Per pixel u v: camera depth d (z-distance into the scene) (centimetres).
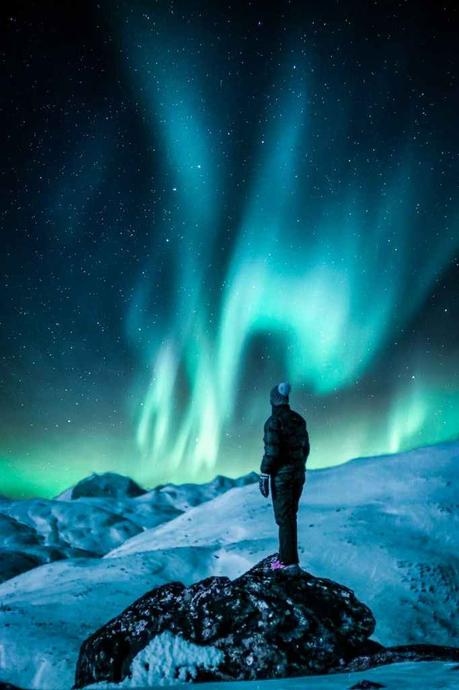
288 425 667
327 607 611
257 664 575
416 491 1216
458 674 441
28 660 770
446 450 1359
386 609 893
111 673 599
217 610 605
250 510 1302
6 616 867
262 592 612
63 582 1010
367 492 1250
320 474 1379
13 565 1956
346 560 993
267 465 656
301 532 1098
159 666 587
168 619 612
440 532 1086
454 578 952
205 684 509
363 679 444
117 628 621
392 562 976
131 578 995
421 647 578
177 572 1023
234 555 1048
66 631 833
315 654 583
